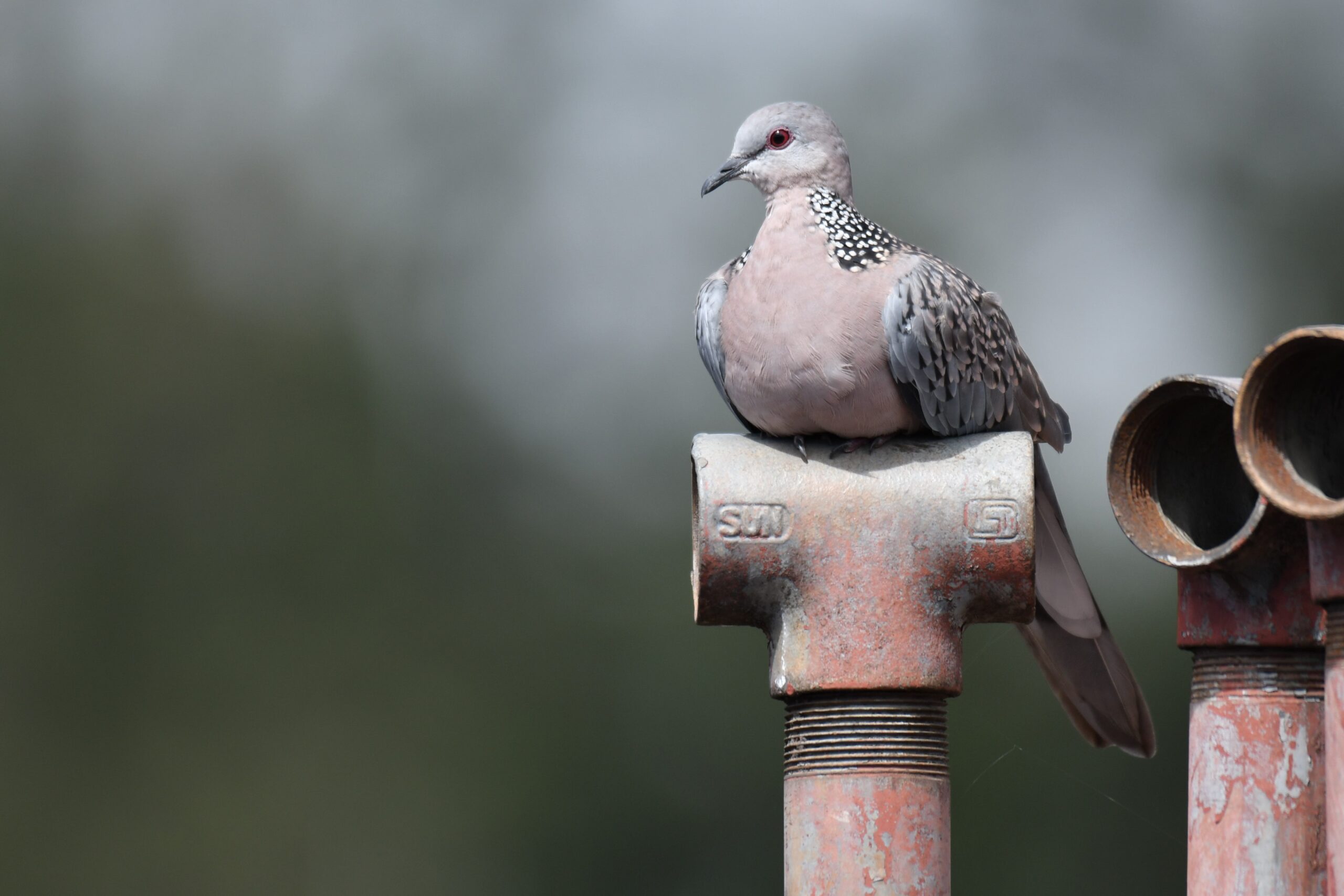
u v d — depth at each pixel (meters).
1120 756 14.77
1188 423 5.08
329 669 18.27
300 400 19.94
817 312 5.82
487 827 16.77
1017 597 5.35
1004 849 14.55
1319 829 4.78
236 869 17.36
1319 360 4.48
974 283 6.27
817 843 5.21
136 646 18.53
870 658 5.27
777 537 5.36
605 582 18.53
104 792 17.88
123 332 20.30
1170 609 16.17
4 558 18.84
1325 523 4.40
